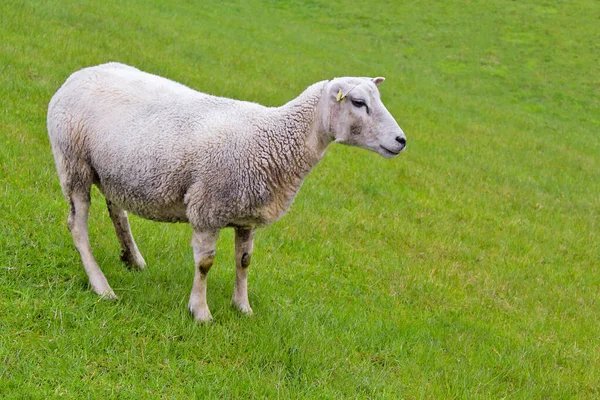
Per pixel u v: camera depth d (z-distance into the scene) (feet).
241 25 85.97
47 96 35.70
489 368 22.03
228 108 18.88
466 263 32.19
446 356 22.34
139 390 15.89
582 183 54.19
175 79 49.01
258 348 18.84
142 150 18.10
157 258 22.89
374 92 18.34
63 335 16.93
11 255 19.81
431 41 103.65
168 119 18.39
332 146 44.27
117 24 58.75
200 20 80.33
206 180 17.92
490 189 46.42
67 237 21.79
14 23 46.42
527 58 99.09
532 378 21.97
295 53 78.95
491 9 117.39
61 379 15.62
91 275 19.39
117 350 17.20
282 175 18.47
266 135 18.29
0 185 24.04
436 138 56.65
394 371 20.49
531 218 42.42
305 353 19.16
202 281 19.02
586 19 114.01
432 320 24.76
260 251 26.73
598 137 75.82
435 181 43.93
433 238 34.22
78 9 58.34
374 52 95.09
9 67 37.52
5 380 15.02
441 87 83.76
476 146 57.72
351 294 25.66
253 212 18.44
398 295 26.66
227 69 59.21
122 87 19.07
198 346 18.11
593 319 29.04
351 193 37.19
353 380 18.93
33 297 18.31
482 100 81.41
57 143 19.19
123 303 19.22
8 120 30.94
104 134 18.48
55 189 25.59
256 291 22.49
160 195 18.37
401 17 113.29
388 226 33.63
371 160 43.96
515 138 64.69
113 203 20.43
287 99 55.06
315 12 113.09
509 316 27.43
